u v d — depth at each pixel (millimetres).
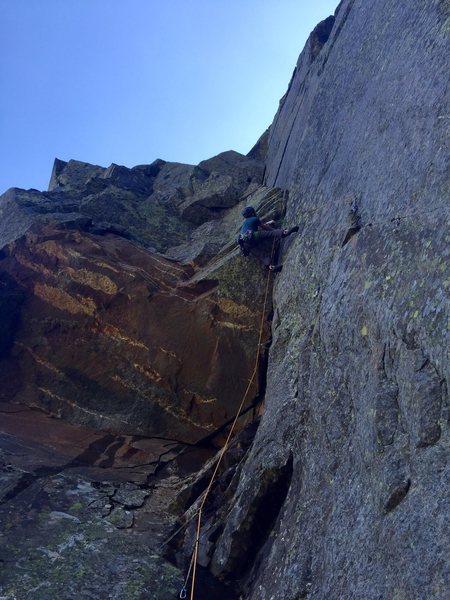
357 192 8156
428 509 4535
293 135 13992
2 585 7258
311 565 5969
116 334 12281
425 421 4883
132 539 8367
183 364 11680
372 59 9312
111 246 13508
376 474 5328
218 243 13688
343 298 7070
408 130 6988
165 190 17516
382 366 5836
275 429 7883
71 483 9547
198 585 7465
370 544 5094
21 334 12805
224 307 11797
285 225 12117
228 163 18625
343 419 6430
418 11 7930
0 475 9344
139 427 11391
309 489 6711
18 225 14008
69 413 11789
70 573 7590
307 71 14328
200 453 10961
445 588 4098
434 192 5902
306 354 8117
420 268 5629
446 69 6461
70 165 19375
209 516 8414
